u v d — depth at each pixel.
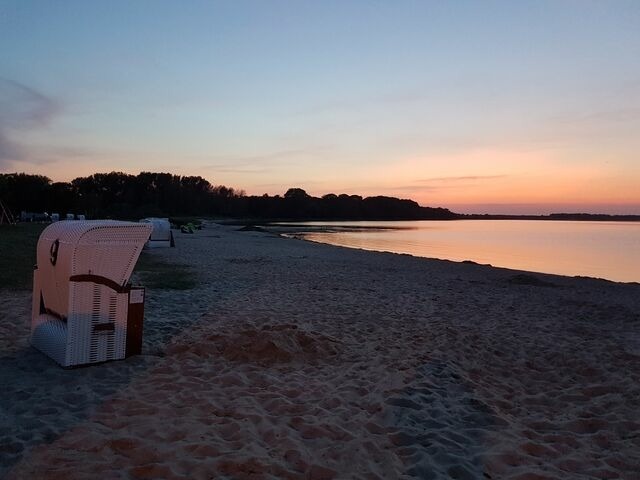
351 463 4.09
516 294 14.97
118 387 5.46
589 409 5.62
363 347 7.76
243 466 3.88
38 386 5.40
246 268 18.86
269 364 6.67
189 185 145.38
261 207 168.62
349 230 89.81
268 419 4.84
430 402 5.59
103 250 6.05
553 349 8.18
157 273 15.89
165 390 5.45
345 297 12.48
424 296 13.38
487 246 51.56
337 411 5.20
